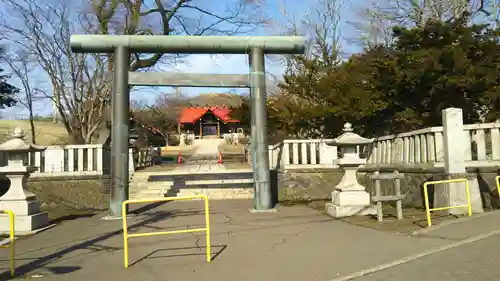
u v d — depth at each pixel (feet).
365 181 49.83
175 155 130.00
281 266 20.02
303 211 40.68
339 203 35.17
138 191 56.03
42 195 49.16
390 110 52.85
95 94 72.08
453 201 31.12
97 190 49.65
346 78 59.00
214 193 56.34
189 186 58.29
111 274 19.51
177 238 28.17
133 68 73.92
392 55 52.21
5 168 32.60
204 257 22.38
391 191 42.63
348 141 34.88
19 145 32.65
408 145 40.19
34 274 19.81
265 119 43.11
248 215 38.96
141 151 81.46
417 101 50.31
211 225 33.50
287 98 69.26
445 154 32.78
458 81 43.19
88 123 73.41
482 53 45.91
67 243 27.53
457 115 32.60
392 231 27.12
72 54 70.49
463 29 47.16
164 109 150.10
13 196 32.73
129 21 71.31
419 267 18.44
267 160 42.86
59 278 19.03
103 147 51.21
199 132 211.00
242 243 25.89
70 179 49.65
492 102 44.65
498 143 33.40
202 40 42.06
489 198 32.45
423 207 36.32
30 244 27.43
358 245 23.76
